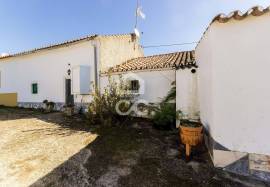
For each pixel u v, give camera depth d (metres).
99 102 8.02
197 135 4.75
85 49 10.45
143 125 7.71
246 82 3.89
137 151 5.15
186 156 4.79
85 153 5.01
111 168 4.23
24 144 5.62
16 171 4.00
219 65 4.14
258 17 3.75
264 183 3.63
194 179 3.79
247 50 3.87
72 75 10.38
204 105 5.51
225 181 3.70
